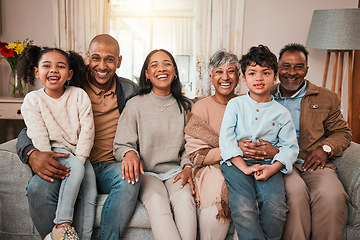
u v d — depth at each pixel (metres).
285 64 1.92
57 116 1.70
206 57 3.45
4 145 1.70
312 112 1.92
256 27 3.45
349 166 1.70
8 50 2.94
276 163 1.59
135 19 3.64
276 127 1.67
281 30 3.45
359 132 3.45
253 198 1.53
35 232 1.68
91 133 1.72
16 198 1.65
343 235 1.63
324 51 3.45
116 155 1.78
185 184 1.70
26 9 3.46
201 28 3.42
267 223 1.51
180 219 1.55
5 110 2.95
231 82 1.85
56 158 1.61
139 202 1.67
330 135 1.94
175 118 1.87
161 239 1.49
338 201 1.55
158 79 1.83
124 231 1.64
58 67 1.68
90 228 1.60
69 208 1.52
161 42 3.67
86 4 3.38
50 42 3.50
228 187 1.58
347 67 3.46
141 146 1.81
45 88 1.75
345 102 3.51
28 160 1.59
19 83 3.06
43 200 1.53
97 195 1.67
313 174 1.71
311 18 3.41
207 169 1.72
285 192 1.57
